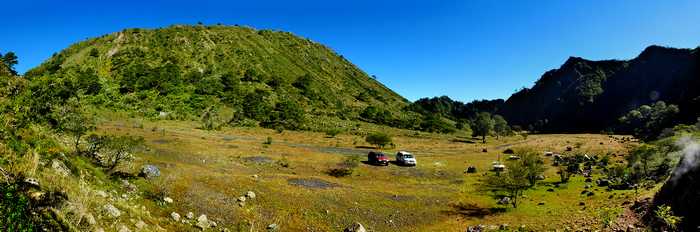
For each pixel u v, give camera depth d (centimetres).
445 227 2386
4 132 1402
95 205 1273
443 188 3612
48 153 1551
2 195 931
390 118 14350
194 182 2514
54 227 965
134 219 1427
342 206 2577
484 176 4388
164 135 5856
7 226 851
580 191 3403
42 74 11600
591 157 6212
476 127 10906
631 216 2033
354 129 11119
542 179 4209
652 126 13238
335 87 19325
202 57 16225
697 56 19475
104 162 2423
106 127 5988
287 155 4991
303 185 3097
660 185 2658
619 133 16038
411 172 4441
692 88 18000
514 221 2417
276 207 2325
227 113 10725
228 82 13700
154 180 2305
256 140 6838
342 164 4553
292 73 18875
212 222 1831
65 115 2330
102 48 15212
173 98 11038
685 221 1692
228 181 2725
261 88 14450
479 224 2405
